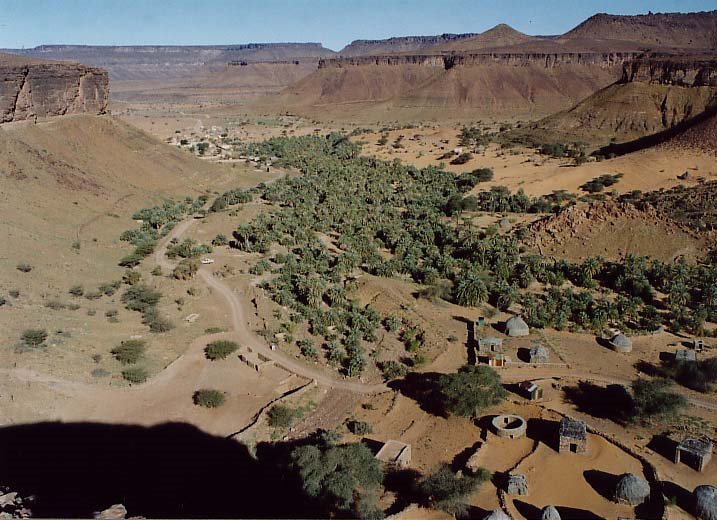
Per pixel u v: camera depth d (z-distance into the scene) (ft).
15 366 252.42
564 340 303.07
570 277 381.60
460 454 214.28
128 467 211.41
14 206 433.07
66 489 193.26
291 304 345.31
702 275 363.76
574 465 205.05
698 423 230.27
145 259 428.56
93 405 241.55
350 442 224.74
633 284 353.10
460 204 534.37
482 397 233.14
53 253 387.14
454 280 378.73
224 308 345.51
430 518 183.11
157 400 250.37
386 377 273.13
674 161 641.81
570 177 629.10
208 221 520.42
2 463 200.13
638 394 235.20
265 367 277.85
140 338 300.20
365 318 322.96
